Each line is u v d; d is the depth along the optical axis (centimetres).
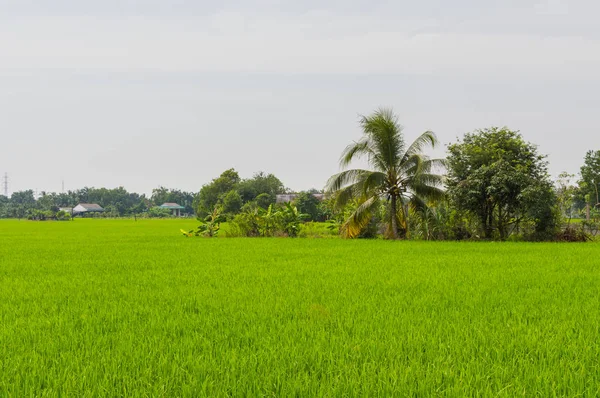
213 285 1064
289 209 3616
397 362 500
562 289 970
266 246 2341
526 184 2689
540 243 2500
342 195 3112
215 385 438
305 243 2575
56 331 648
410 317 715
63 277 1212
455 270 1295
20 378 456
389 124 2981
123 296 930
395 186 3022
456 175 2969
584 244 2395
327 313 746
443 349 547
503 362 506
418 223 2950
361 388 430
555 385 436
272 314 744
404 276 1172
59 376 464
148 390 430
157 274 1259
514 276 1166
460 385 434
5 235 3728
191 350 550
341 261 1563
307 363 504
